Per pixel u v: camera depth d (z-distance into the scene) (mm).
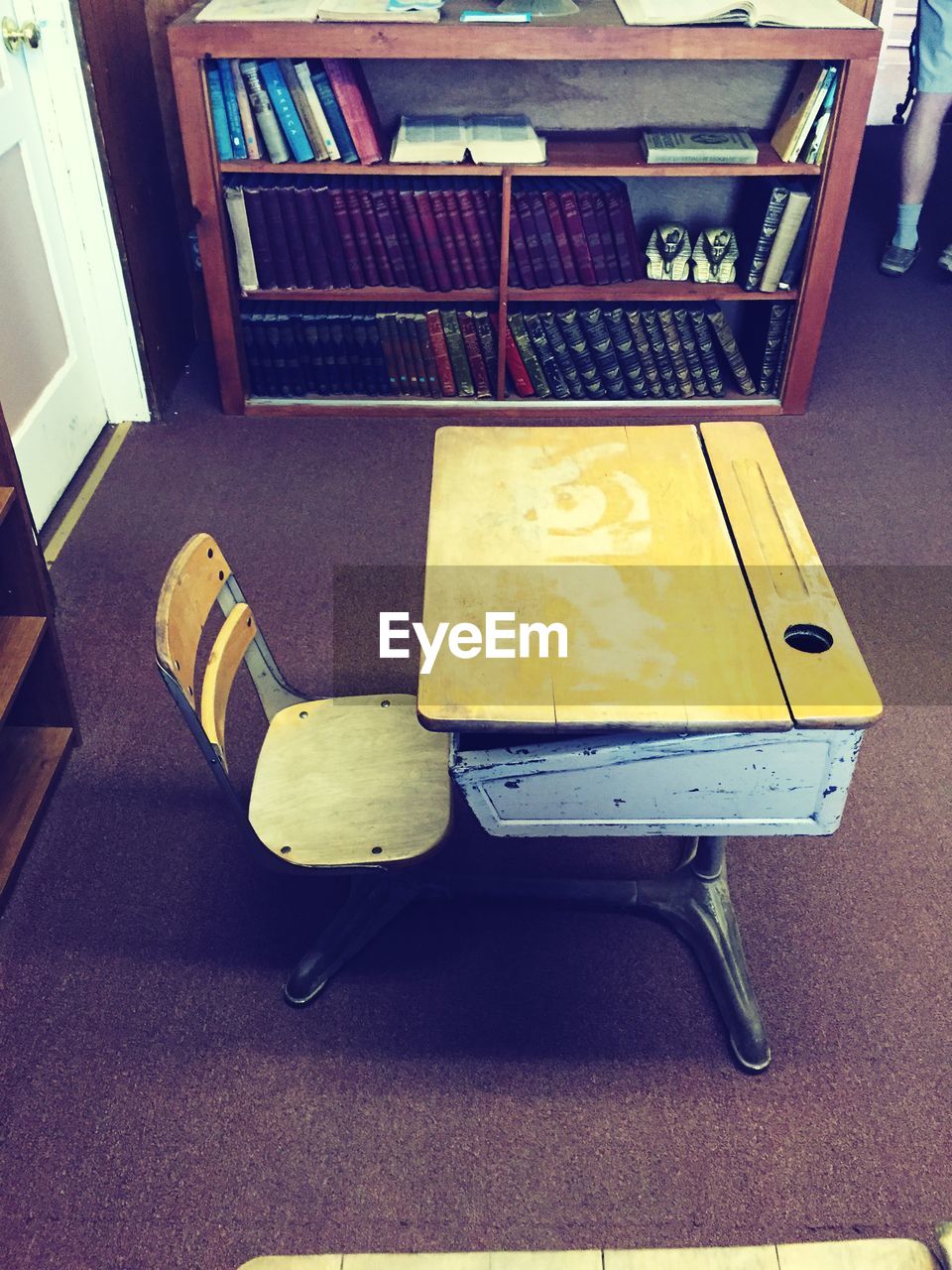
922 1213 1868
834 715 1600
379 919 2236
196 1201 1889
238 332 3666
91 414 3650
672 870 2377
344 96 3297
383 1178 1918
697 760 1688
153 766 2635
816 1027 2137
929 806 2551
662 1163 1937
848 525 3375
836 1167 1930
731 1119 1999
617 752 1680
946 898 2361
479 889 2271
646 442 2174
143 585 3133
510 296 3572
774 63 3512
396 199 3451
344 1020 2148
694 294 3627
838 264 4719
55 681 2555
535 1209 1876
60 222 3365
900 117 5863
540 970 2236
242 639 1998
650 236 3729
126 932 2297
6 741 2613
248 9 3223
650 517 1985
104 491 3488
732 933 2227
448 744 2084
